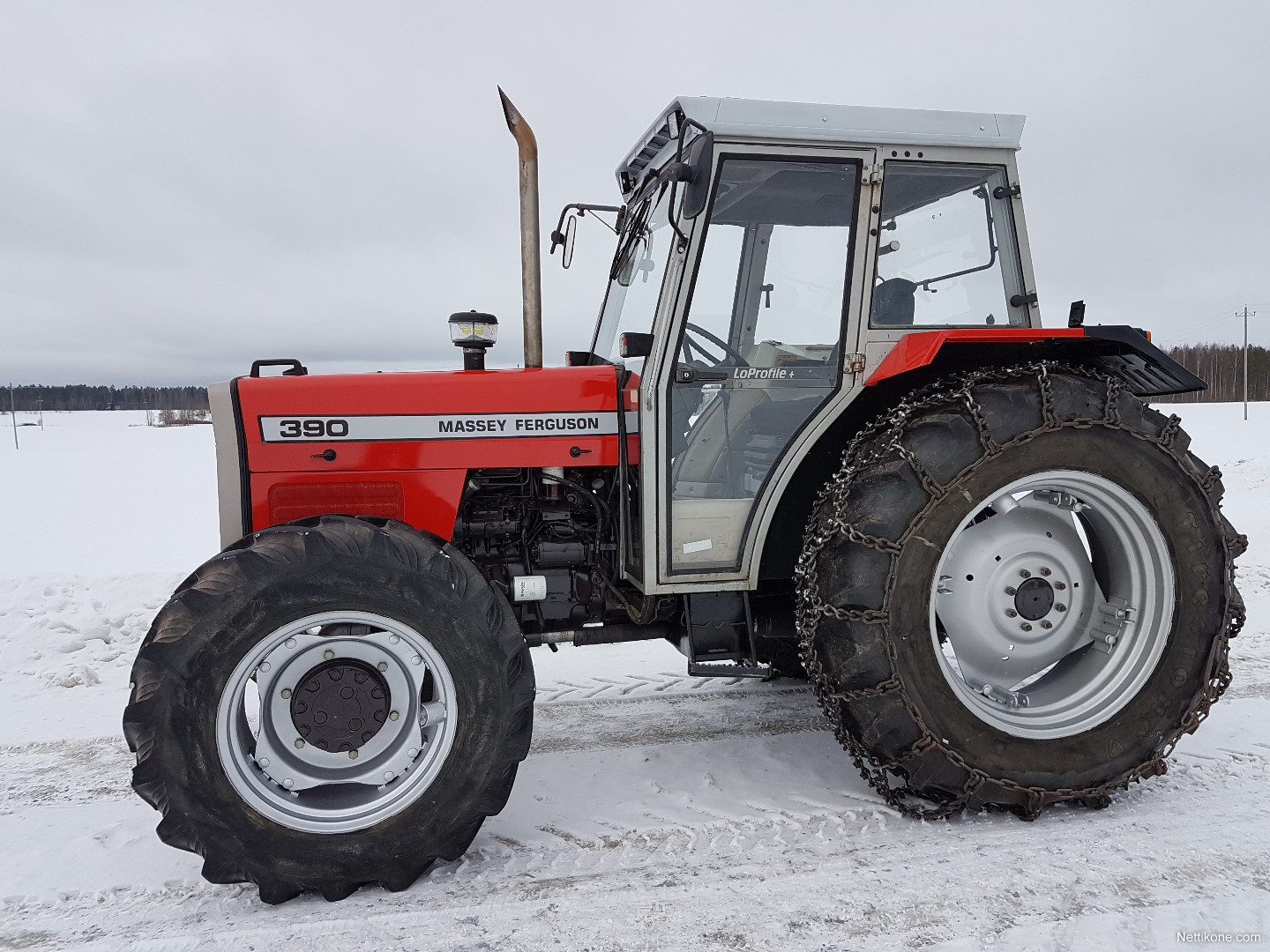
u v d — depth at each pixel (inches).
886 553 85.5
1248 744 108.4
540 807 95.7
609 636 106.2
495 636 80.3
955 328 101.3
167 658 73.6
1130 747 90.2
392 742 81.7
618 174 115.2
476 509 104.1
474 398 97.1
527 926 71.7
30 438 1595.7
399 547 78.7
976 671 95.7
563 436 99.0
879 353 99.2
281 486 94.1
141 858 86.2
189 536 404.8
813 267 99.4
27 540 388.5
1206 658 92.0
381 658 81.6
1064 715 91.0
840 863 80.9
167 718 73.4
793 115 93.3
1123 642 93.6
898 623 85.7
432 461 96.3
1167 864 79.3
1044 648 96.3
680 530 96.5
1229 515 270.2
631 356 94.6
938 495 85.8
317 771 80.2
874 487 86.6
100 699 136.3
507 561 105.7
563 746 115.0
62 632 163.2
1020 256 102.1
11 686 142.4
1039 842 84.1
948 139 97.7
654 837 87.4
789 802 95.3
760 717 125.4
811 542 90.6
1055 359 101.4
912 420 88.9
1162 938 68.1
